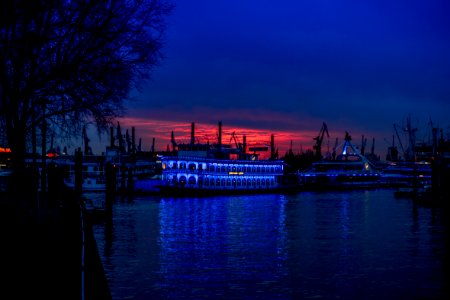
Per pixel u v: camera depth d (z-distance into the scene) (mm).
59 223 20625
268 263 40906
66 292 9258
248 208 96188
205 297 30812
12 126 19422
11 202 20453
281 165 150875
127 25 18688
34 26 17562
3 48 17188
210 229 63281
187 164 123500
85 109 20047
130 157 143125
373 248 48469
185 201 111125
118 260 41469
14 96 17953
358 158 193250
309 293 32094
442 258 43219
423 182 183250
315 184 169875
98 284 8781
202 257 43188
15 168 19484
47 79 18562
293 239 54625
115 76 19250
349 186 178375
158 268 38438
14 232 18062
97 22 18188
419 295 31859
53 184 38688
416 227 65812
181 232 59875
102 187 122312
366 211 90188
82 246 9461
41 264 12547
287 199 124000
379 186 184375
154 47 19406
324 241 53312
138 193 122625
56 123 20484
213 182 128625
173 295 31094
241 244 50969
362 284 34281
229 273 37031
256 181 142250
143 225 66375
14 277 11266
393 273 37500
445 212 87250
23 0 16391
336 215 82812
